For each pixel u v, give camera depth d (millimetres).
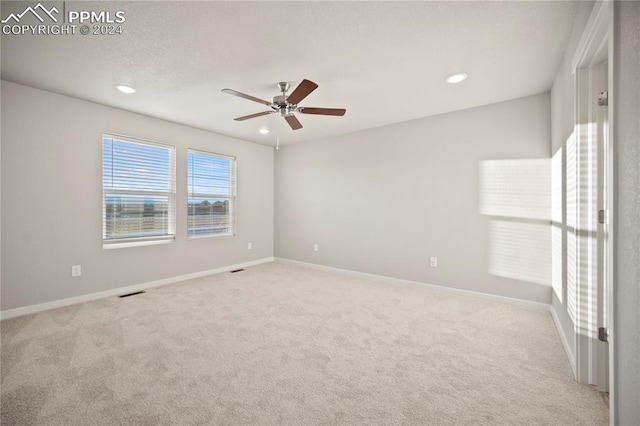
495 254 3395
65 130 3178
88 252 3371
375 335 2492
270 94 3084
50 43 2139
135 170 3805
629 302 941
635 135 906
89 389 1736
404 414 1553
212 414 1543
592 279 1799
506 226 3320
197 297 3488
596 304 1784
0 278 2801
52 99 3082
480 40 2117
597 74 1809
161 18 1854
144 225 3906
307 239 5242
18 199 2898
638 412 882
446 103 3377
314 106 3451
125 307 3135
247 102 3338
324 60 2391
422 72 2607
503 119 3316
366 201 4484
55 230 3129
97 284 3443
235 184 5051
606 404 1632
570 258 2117
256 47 2197
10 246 2859
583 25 1716
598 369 1789
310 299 3434
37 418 1498
